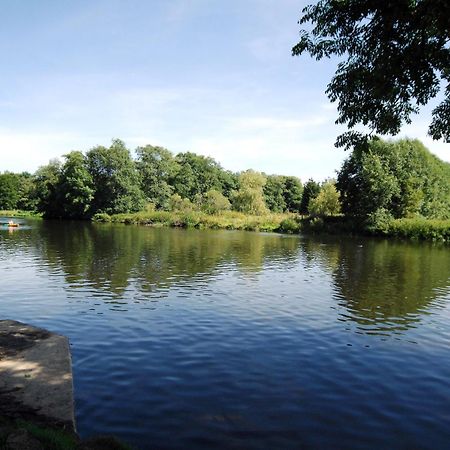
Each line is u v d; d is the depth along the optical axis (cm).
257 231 5388
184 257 2533
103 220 6775
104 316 1216
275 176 11131
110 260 2330
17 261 2241
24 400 664
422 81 708
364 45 744
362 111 791
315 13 766
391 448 580
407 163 4916
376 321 1227
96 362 869
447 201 5334
